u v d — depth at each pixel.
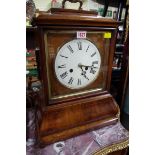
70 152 0.58
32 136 0.67
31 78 1.04
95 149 0.60
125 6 1.09
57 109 0.63
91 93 0.71
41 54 0.55
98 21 0.59
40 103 0.71
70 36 0.58
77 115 0.67
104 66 0.71
